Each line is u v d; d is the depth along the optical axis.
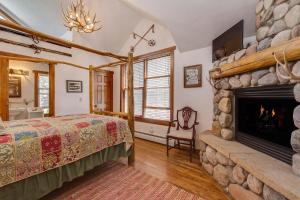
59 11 3.79
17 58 2.77
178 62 3.74
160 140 4.05
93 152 2.26
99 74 5.01
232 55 2.22
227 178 1.99
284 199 1.25
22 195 1.62
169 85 3.98
